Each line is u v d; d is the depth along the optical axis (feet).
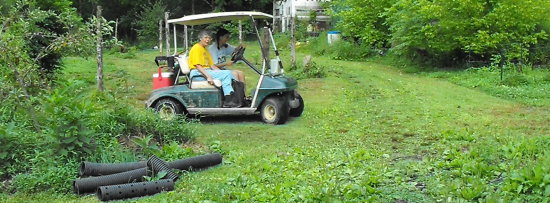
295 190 18.66
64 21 30.73
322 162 22.38
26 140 22.03
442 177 19.27
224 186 19.53
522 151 21.63
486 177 18.88
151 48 107.14
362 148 24.93
